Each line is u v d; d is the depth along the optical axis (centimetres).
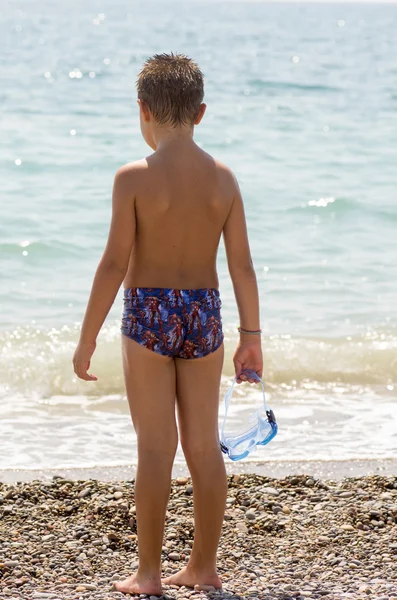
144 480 560
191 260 570
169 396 568
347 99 4322
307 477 824
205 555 583
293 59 6638
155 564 571
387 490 802
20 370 1158
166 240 561
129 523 709
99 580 597
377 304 1507
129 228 555
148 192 554
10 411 1043
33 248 1745
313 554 656
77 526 697
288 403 1101
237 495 776
